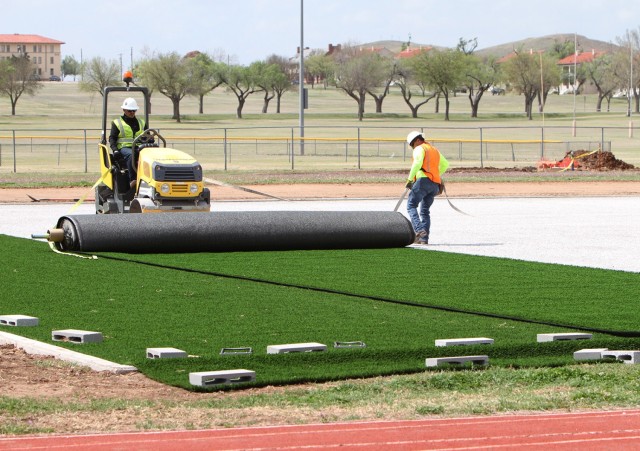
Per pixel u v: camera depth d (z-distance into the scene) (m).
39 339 10.70
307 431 7.16
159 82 134.12
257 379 9.02
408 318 12.11
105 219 17.66
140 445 6.74
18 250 18.14
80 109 150.25
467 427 7.25
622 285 14.81
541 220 25.33
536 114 148.62
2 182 35.75
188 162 19.05
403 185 37.03
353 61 140.62
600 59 185.25
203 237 17.80
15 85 136.75
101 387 8.79
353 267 16.53
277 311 12.45
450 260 17.50
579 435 6.98
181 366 9.47
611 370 9.55
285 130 98.81
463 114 150.38
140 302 12.98
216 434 7.10
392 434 7.04
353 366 9.62
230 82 142.38
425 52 143.62
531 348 10.38
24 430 7.23
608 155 47.09
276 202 30.27
